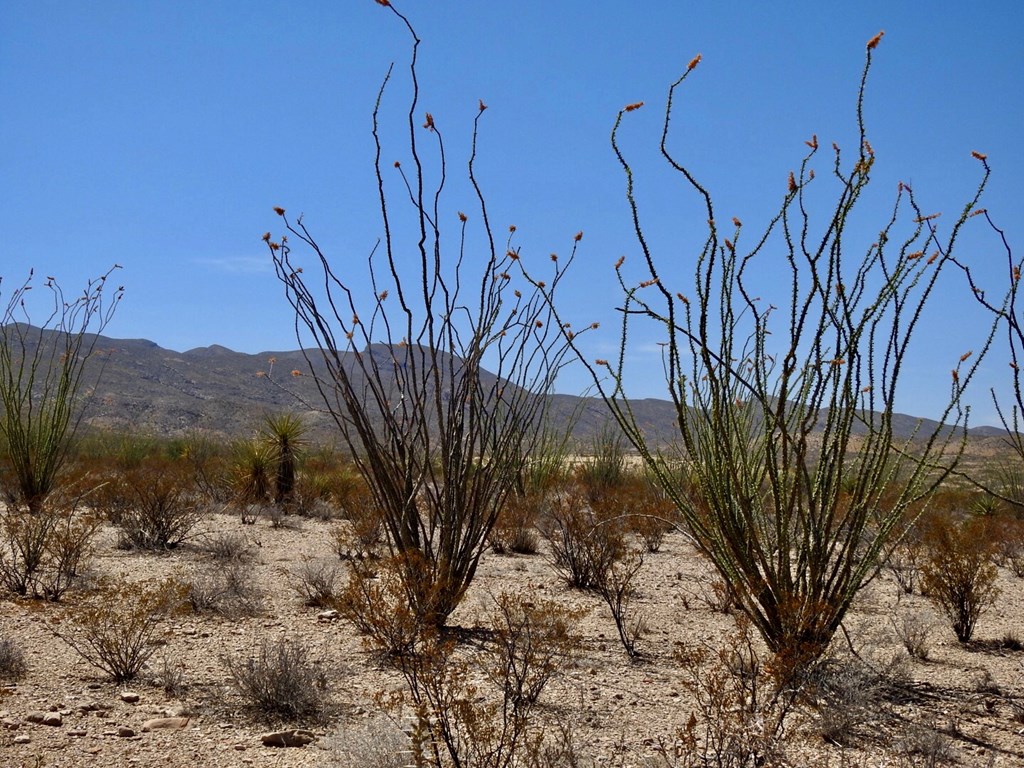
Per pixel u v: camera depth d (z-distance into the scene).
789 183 6.22
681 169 6.14
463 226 7.93
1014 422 5.00
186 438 26.19
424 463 8.18
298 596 9.27
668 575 11.56
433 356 8.00
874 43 6.02
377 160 7.51
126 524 12.34
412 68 7.38
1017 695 6.58
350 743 4.76
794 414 6.69
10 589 8.98
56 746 4.92
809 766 4.81
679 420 6.68
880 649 7.83
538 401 8.42
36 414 16.62
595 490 17.86
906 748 5.24
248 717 5.56
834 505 6.58
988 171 5.96
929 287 6.25
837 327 6.38
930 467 6.56
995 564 13.00
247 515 15.80
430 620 7.38
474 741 4.34
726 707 4.80
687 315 6.51
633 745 5.16
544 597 9.73
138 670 6.38
